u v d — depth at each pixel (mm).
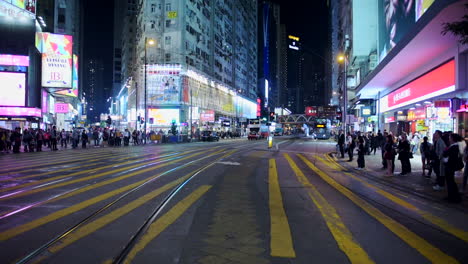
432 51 17438
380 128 35375
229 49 89000
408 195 9234
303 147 35594
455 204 7898
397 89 27875
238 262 4254
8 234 5184
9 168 13766
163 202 7574
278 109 156375
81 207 6984
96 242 4863
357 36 46844
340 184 11055
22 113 32156
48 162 16344
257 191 9375
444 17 12398
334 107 71125
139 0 68812
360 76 44844
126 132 35750
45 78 38281
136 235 5227
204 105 68438
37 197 7973
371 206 7746
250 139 65750
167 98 58312
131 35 91062
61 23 61625
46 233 5242
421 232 5750
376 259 4453
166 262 4195
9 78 31906
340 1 64812
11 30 34250
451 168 8117
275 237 5285
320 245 4953
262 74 179125
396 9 26891
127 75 89500
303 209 7266
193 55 64438
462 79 15633
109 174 12117
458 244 5145
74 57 49594
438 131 9875
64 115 59312
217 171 13641
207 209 7055
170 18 60250
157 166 15000
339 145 21406
